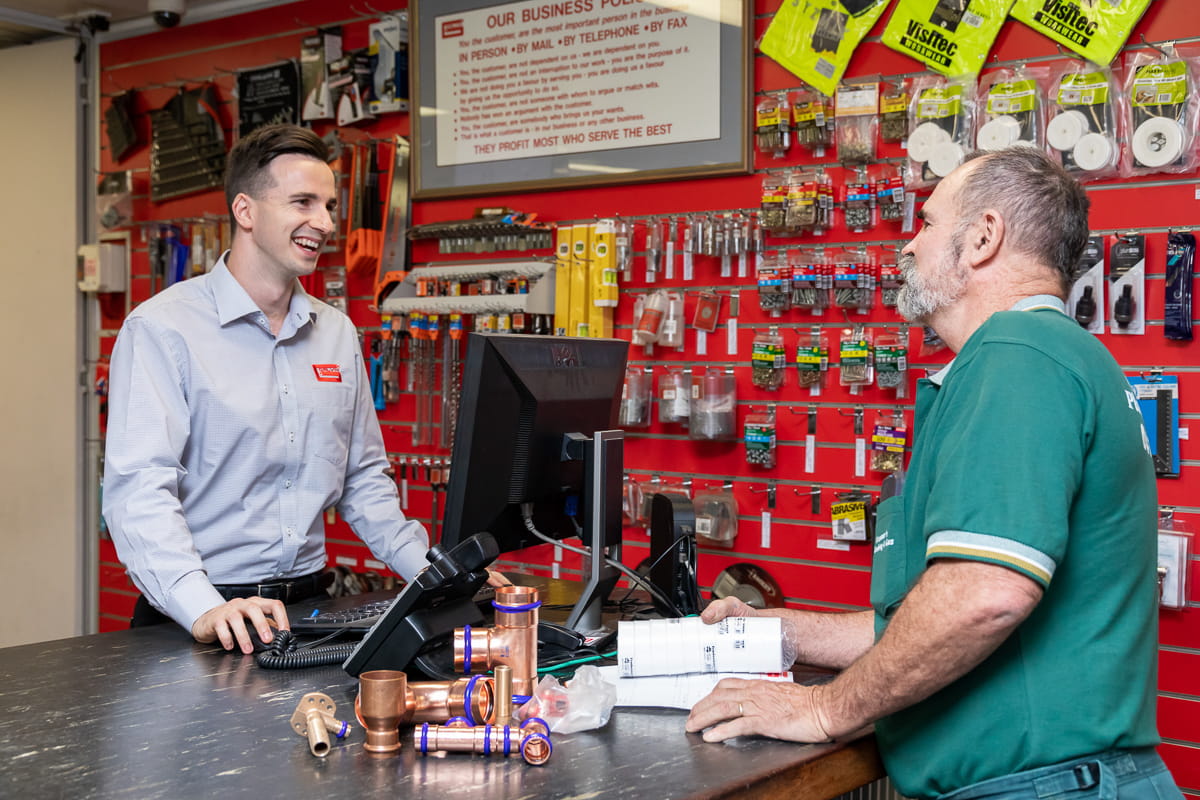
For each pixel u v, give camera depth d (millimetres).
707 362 3525
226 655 1861
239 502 2350
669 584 2115
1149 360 2812
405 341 4246
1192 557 2744
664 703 1576
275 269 2330
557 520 2064
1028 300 1519
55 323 4988
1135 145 2768
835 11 3242
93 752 1356
